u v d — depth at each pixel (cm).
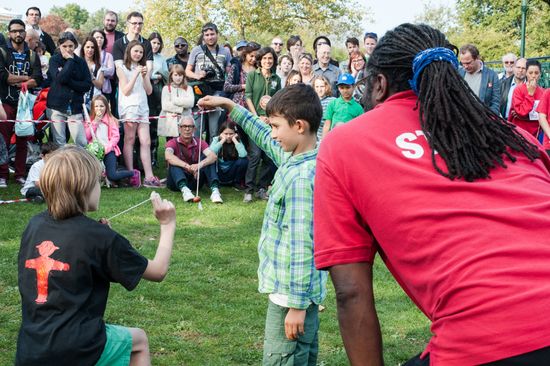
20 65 980
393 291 593
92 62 1041
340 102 904
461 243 180
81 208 307
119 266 304
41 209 835
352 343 200
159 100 1105
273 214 337
